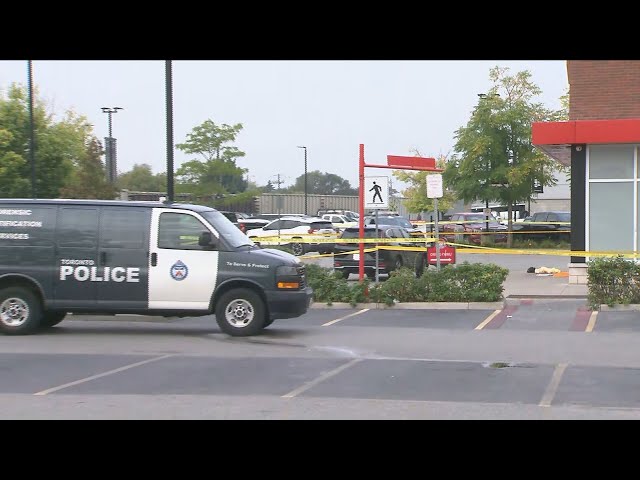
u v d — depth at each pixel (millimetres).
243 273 17969
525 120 55750
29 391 12133
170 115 24094
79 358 15203
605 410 10617
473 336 17750
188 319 21688
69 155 42844
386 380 12844
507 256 50125
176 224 18266
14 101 39594
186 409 10867
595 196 28031
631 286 21828
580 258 28188
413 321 20406
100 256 18219
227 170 65000
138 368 14094
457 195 59000
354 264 31422
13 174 38031
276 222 52812
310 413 10570
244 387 12352
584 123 27094
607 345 16203
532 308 22469
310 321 20656
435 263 27031
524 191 55875
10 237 18438
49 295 18312
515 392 11820
